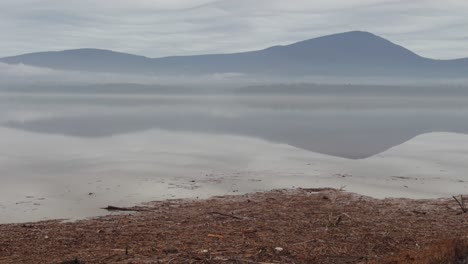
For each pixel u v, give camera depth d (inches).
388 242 432.8
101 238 450.3
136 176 892.6
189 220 535.2
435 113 3708.2
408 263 356.5
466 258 362.0
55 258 381.1
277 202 641.0
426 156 1254.3
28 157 1174.3
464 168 1032.8
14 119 2790.4
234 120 2847.0
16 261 373.7
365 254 395.2
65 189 757.9
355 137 1822.1
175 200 665.6
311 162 1116.5
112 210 605.9
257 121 2751.0
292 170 985.5
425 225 507.5
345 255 391.2
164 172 943.7
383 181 860.6
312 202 639.8
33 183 810.8
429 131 2138.3
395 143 1609.3
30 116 3097.9
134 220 538.3
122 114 3472.0
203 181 840.9
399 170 998.4
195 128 2236.7
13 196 698.8
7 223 537.3
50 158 1159.0
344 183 834.8
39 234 468.1
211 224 511.5
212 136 1825.8
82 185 794.8
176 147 1432.1
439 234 466.3
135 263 359.3
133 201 666.8
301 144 1549.0
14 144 1481.3
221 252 392.8
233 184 811.4
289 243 424.2
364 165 1073.5
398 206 619.5
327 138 1775.3
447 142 1651.1
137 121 2741.1
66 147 1413.6
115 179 856.9
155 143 1549.0
